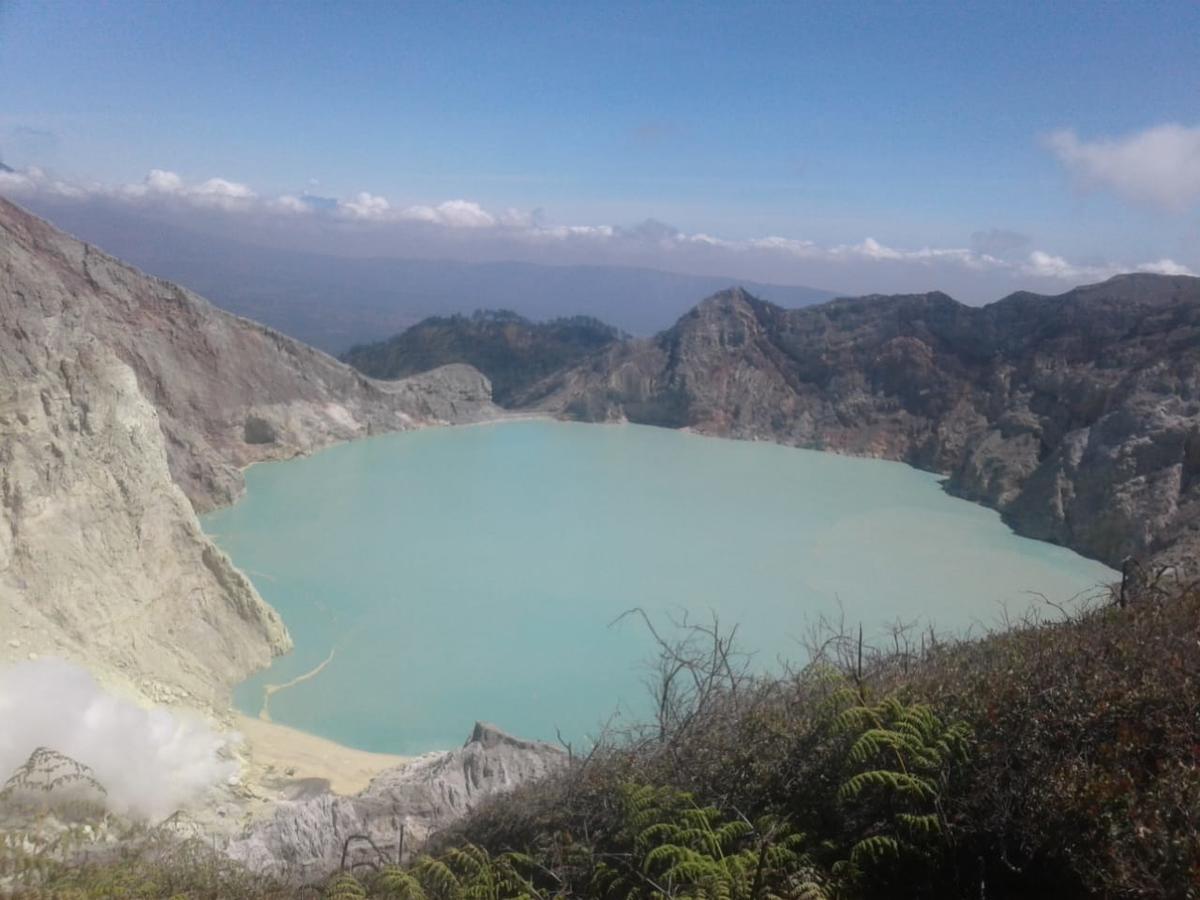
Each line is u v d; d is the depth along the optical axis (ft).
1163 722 13.37
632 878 14.80
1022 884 12.80
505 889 15.84
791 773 15.55
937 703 15.78
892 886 13.24
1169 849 11.12
